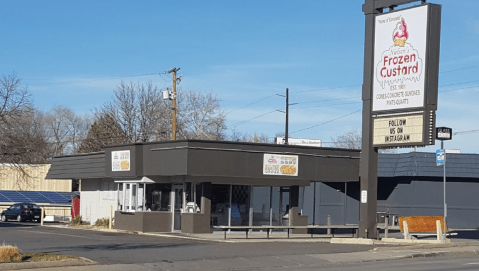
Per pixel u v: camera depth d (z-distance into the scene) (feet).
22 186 193.26
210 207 93.35
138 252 64.34
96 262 55.42
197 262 58.18
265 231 98.63
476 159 132.05
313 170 95.55
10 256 53.21
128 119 207.31
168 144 90.27
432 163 130.00
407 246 74.79
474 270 53.62
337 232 109.50
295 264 59.77
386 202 135.74
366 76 82.84
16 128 143.43
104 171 107.24
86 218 122.31
